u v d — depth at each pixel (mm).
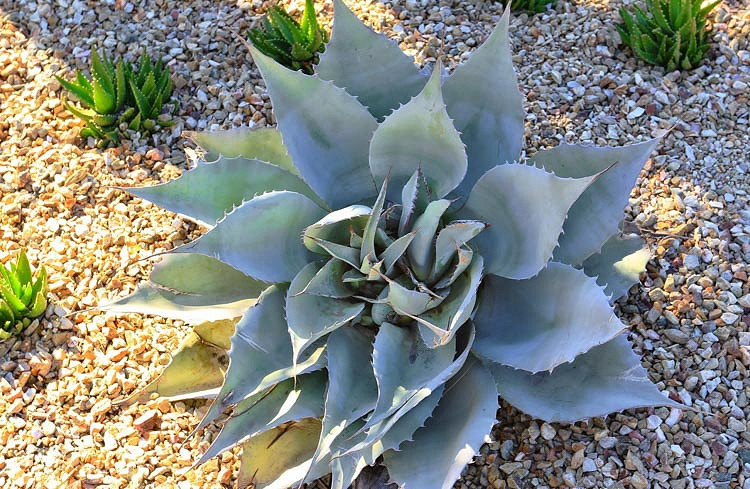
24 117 1858
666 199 1677
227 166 1468
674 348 1552
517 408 1448
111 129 1819
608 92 1805
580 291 1370
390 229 1488
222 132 1569
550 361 1367
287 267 1458
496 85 1492
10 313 1619
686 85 1807
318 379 1457
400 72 1545
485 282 1492
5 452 1547
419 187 1455
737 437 1483
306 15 1810
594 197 1455
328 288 1427
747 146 1725
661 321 1572
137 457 1533
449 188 1484
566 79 1829
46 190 1776
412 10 1942
